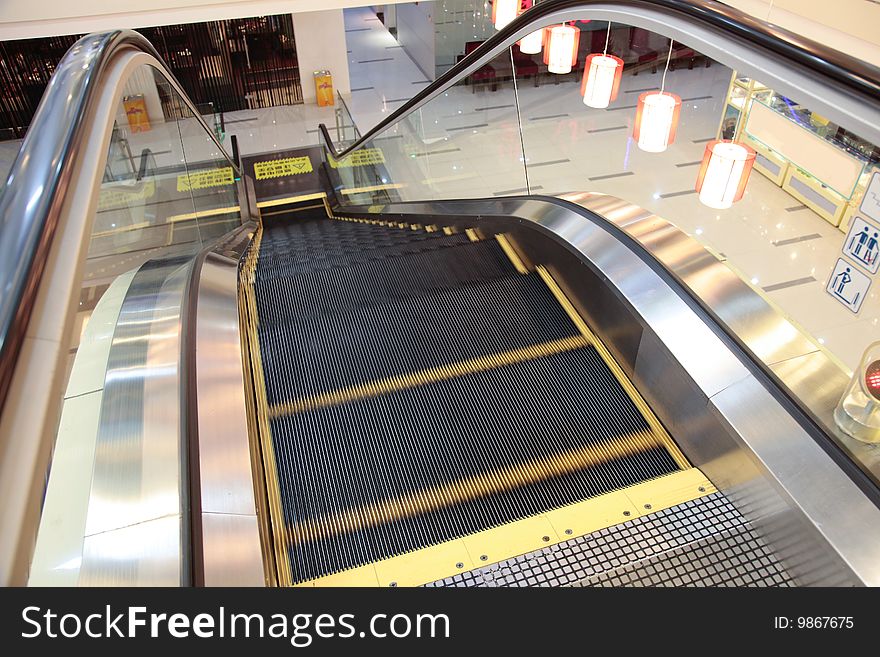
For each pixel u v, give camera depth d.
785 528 1.68
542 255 3.25
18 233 1.06
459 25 13.52
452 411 2.32
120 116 2.29
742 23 1.94
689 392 2.06
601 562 1.70
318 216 10.91
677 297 2.30
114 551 1.39
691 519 1.83
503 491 2.00
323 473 2.06
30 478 0.78
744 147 2.13
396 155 8.02
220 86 13.86
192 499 1.56
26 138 1.38
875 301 1.58
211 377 2.03
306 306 3.13
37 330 0.92
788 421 1.79
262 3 9.27
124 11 8.81
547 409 2.32
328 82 13.81
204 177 6.01
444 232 4.73
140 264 2.60
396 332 2.80
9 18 8.50
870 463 1.62
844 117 1.52
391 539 1.85
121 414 1.64
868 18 6.76
